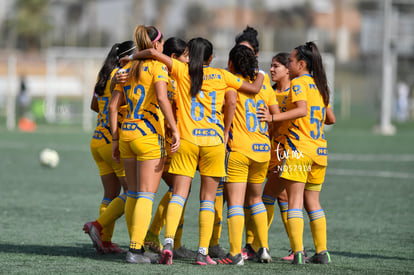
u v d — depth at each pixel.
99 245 13.54
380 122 69.19
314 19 153.00
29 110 76.38
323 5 154.12
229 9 153.25
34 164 34.97
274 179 13.73
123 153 12.77
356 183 28.77
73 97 97.81
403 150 47.38
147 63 12.49
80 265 12.23
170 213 12.40
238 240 12.67
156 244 13.90
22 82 74.69
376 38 132.38
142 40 12.65
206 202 12.71
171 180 13.78
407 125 81.94
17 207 20.44
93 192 24.62
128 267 12.04
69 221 18.16
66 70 108.94
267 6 155.38
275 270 12.13
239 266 12.45
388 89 69.00
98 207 20.89
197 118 12.52
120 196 13.74
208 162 12.55
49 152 33.81
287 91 13.94
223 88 12.66
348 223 18.84
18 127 70.19
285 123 13.34
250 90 12.81
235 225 12.62
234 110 12.70
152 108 12.52
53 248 14.24
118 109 13.23
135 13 144.38
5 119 80.25
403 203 22.97
